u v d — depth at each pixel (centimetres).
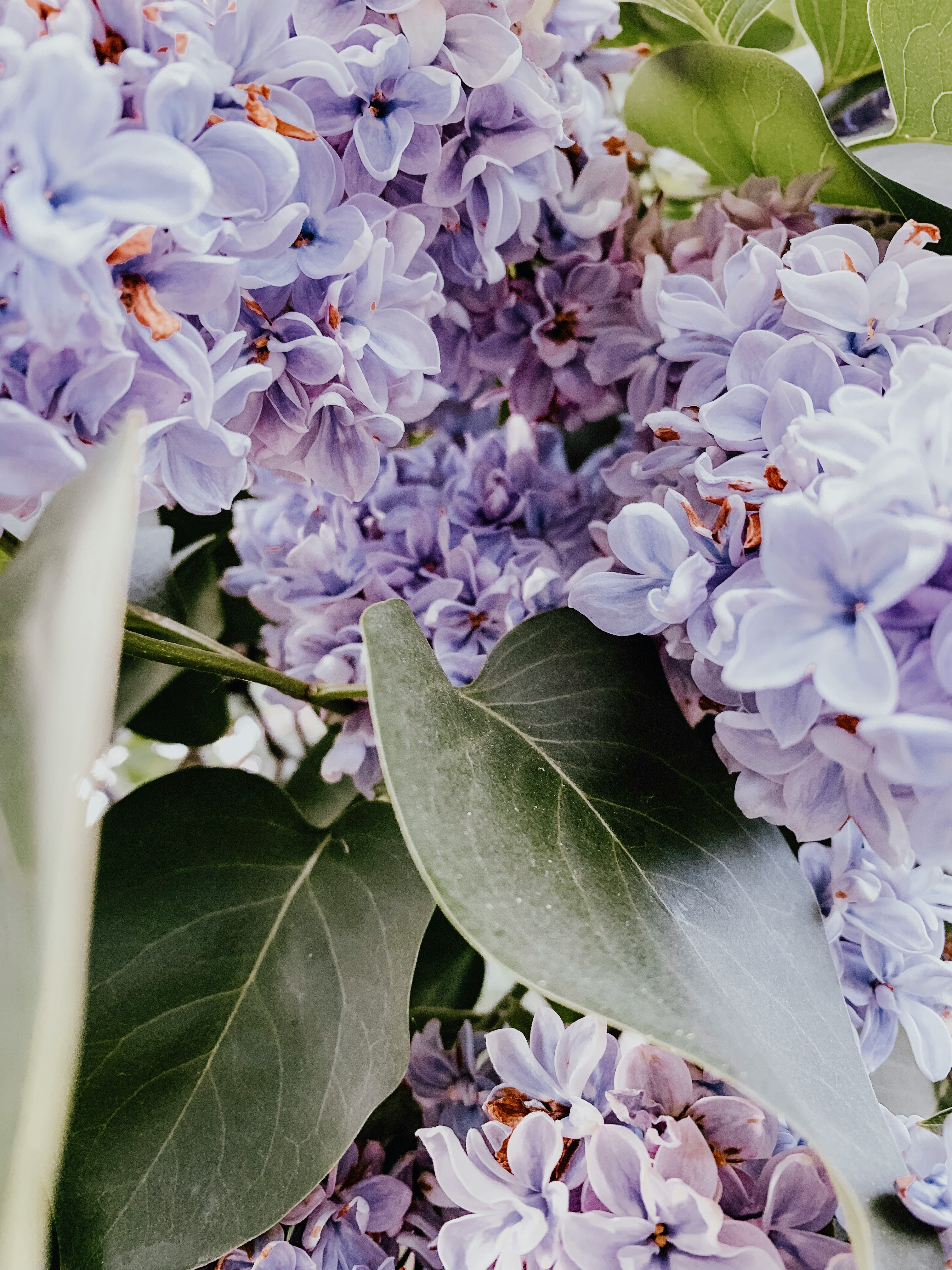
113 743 34
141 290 21
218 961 26
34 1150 19
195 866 26
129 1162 24
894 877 25
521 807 23
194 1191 24
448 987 31
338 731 33
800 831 22
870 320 24
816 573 21
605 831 23
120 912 26
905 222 27
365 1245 26
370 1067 25
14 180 19
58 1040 19
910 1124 24
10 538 23
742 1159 23
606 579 24
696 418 25
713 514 25
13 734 19
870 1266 20
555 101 26
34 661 19
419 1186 27
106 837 26
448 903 21
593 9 28
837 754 21
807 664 20
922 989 25
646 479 26
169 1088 24
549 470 32
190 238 21
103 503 19
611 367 29
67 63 19
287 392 24
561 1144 23
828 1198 22
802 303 24
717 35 31
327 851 27
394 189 26
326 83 24
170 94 20
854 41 31
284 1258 25
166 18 21
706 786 25
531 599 29
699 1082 24
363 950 26
